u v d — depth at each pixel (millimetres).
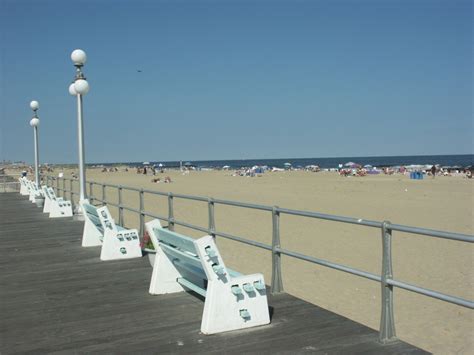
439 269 10711
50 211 15586
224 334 4664
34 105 20578
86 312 5516
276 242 5668
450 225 17672
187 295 6059
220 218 18984
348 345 4297
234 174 72062
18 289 6598
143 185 47531
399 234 15055
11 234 11594
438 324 7547
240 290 4746
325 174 67562
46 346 4562
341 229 15945
